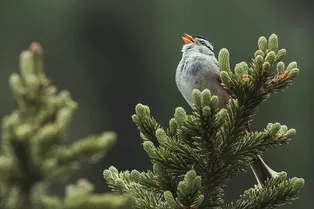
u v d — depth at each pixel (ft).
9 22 89.86
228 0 87.71
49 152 11.80
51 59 91.50
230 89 13.56
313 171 75.87
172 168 13.47
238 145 13.50
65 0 93.40
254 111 13.65
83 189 11.63
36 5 90.99
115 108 90.38
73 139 79.97
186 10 89.92
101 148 12.00
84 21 94.27
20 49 89.71
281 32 89.51
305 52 88.84
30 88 12.10
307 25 92.27
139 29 94.38
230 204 13.43
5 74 85.92
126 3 94.12
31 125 11.68
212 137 13.23
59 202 11.29
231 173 13.57
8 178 11.51
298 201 71.56
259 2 88.94
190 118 13.26
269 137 13.51
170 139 13.53
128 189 13.78
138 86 93.04
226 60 13.75
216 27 87.92
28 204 11.34
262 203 13.35
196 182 12.30
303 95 81.30
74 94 91.20
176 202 12.50
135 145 81.66
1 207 11.25
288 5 92.38
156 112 90.17
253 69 13.47
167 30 91.81
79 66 93.09
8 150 11.63
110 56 94.58
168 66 91.81
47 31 91.20
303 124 79.66
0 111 77.87
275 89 13.58
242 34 87.10
